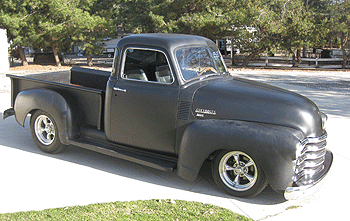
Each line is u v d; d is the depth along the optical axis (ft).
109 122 15.94
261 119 13.19
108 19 72.95
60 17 65.62
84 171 15.99
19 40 63.93
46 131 18.02
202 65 15.44
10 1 62.03
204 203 13.01
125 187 14.37
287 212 12.51
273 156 12.07
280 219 11.99
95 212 11.96
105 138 16.57
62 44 71.87
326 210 12.73
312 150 12.83
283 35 67.41
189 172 13.64
